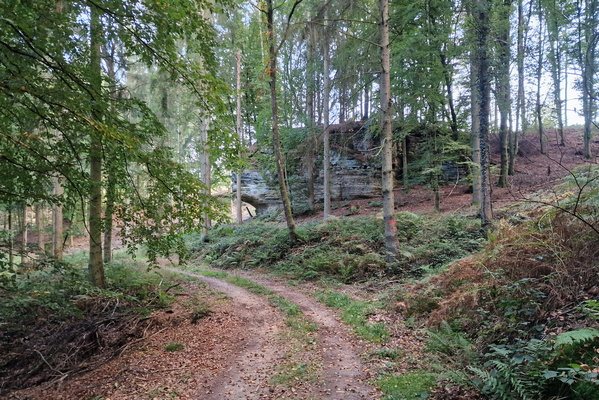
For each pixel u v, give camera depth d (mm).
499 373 3434
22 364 6688
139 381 5410
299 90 24719
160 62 5945
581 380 2947
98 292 9273
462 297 5492
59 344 7141
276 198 26000
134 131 6105
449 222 12594
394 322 6902
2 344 7078
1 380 6199
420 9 13625
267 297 10148
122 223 8117
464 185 20578
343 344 6191
